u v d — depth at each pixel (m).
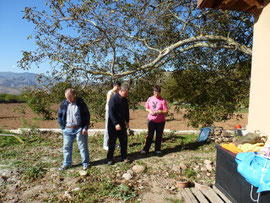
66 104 4.24
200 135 6.89
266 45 3.05
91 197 3.27
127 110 4.73
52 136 7.27
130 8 6.09
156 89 5.15
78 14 5.43
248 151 2.80
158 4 6.94
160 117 5.24
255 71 3.28
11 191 3.50
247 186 2.48
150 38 7.14
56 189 3.56
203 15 6.69
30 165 4.61
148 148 5.43
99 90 6.80
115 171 4.27
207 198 3.12
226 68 7.34
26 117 14.30
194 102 7.02
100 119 7.12
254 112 3.26
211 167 4.35
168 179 3.96
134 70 6.23
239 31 6.37
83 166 4.41
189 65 7.19
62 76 6.09
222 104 6.48
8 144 6.27
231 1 3.32
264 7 3.10
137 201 3.20
